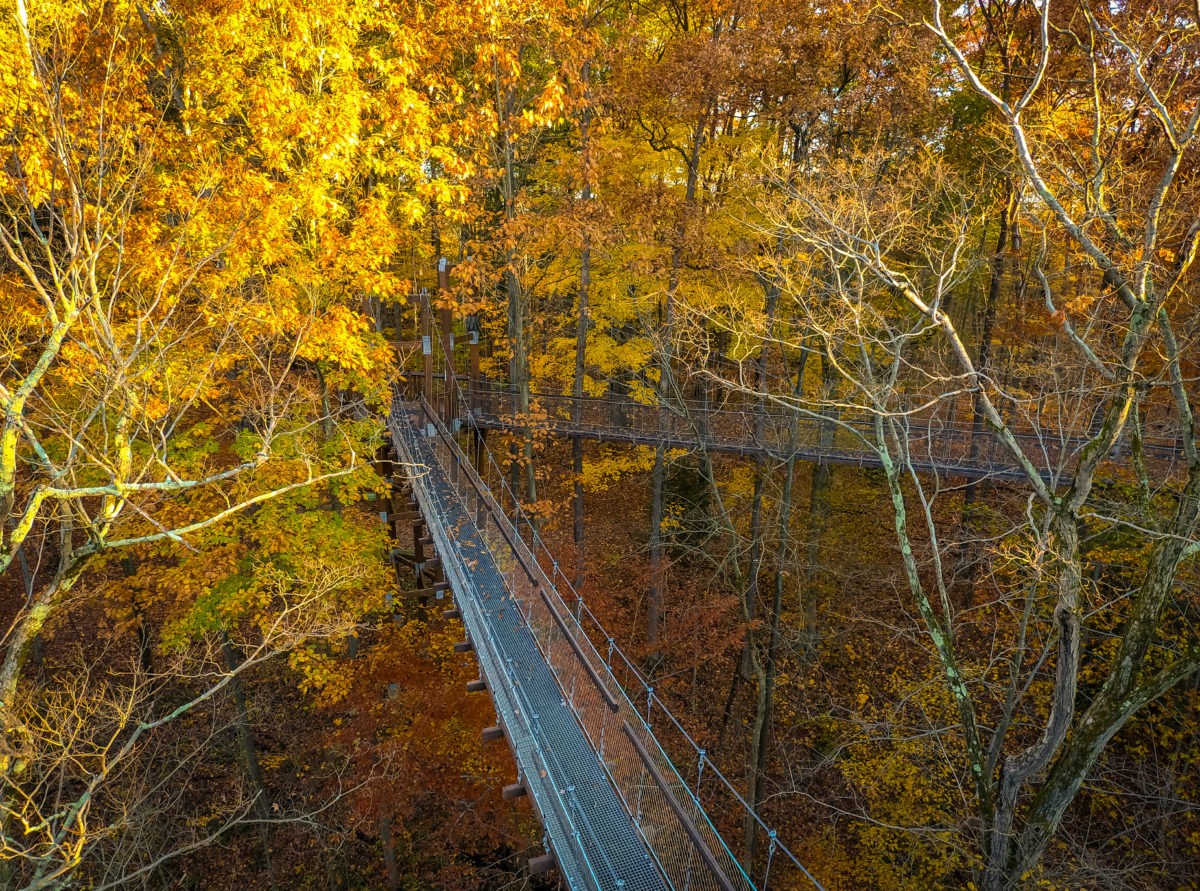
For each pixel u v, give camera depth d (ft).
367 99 27.55
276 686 50.42
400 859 42.78
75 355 24.91
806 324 29.71
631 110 39.86
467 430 55.52
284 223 28.68
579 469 49.65
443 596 39.37
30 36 18.84
